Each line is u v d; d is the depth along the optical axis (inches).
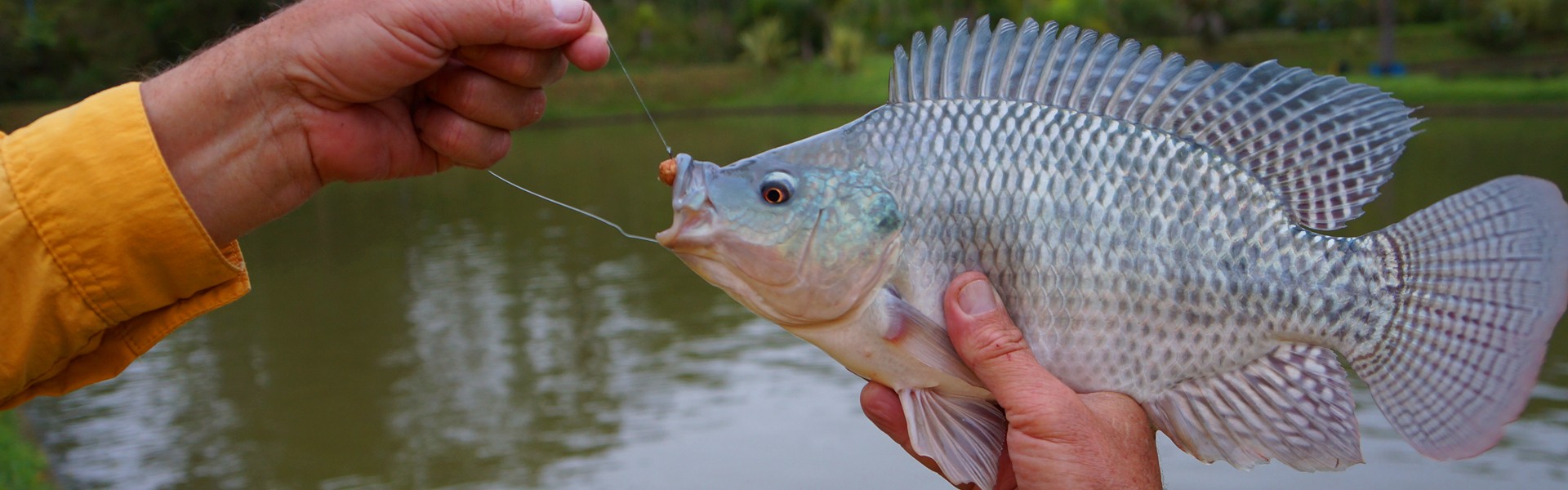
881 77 689.0
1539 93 457.1
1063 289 27.3
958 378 28.0
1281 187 28.0
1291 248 27.4
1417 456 103.9
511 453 113.7
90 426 127.8
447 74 27.6
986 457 28.5
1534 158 276.2
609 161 391.9
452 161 28.9
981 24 28.5
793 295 28.0
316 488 107.3
